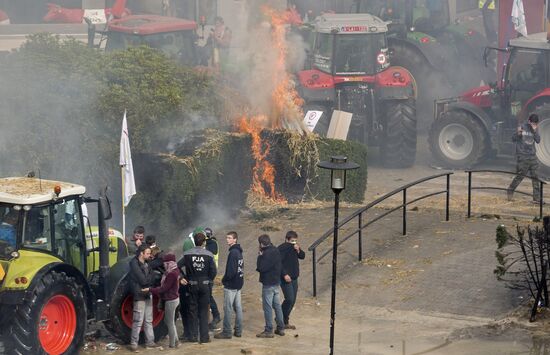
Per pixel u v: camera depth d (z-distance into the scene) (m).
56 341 39.28
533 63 75.50
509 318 43.62
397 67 82.88
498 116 77.69
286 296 44.47
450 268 49.44
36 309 37.69
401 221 58.19
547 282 45.59
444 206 64.38
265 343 42.56
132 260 41.41
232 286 43.47
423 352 39.84
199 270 42.62
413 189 70.25
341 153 63.34
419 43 90.56
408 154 77.56
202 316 42.88
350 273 50.84
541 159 73.50
